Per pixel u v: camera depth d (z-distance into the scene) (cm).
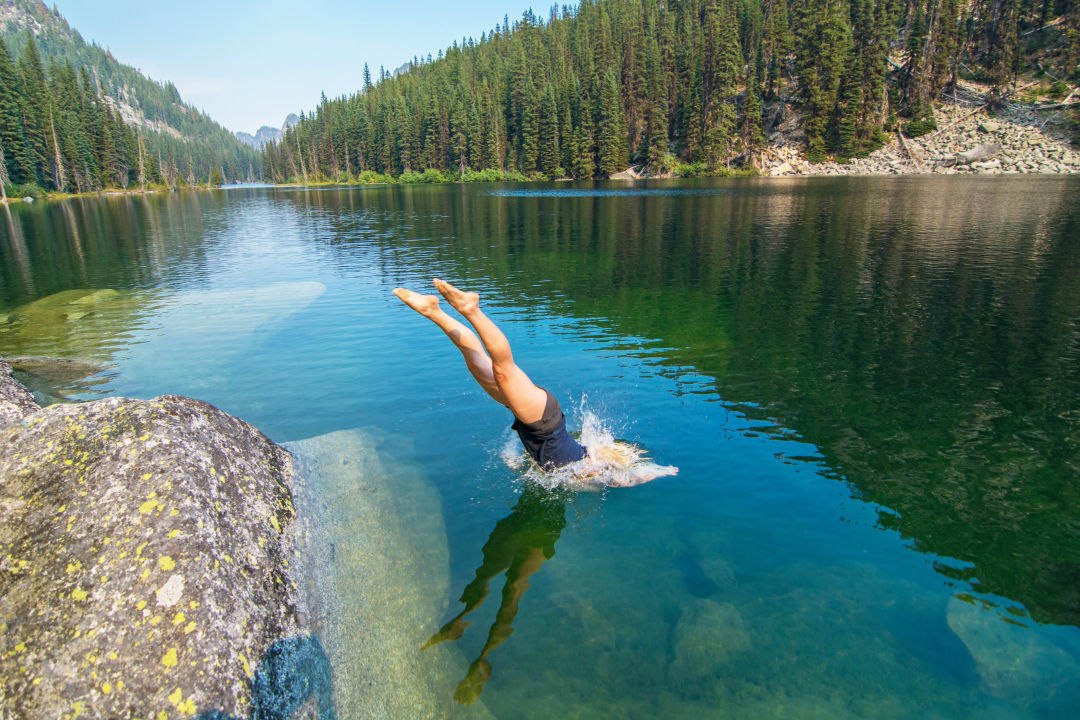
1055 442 605
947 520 472
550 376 794
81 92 10056
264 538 398
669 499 511
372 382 792
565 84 9188
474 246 2245
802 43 8038
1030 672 328
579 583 411
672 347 927
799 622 368
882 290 1316
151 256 2173
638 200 4322
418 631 373
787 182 6041
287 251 2253
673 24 10119
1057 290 1276
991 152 6625
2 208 5431
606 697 322
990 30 7688
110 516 341
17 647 292
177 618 303
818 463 566
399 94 12825
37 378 820
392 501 509
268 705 307
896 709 308
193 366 869
